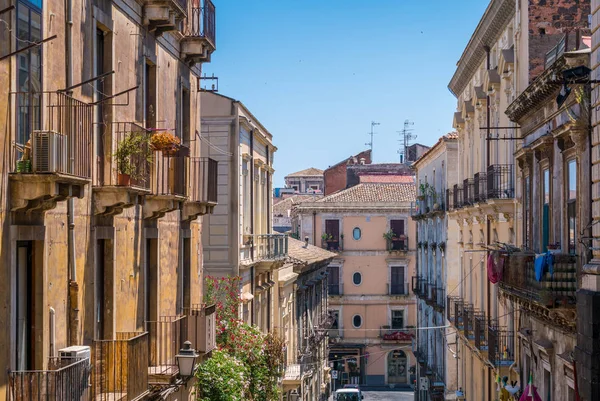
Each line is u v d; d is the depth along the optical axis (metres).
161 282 17.53
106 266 14.17
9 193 10.46
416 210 54.56
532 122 21.61
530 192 21.86
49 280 11.66
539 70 23.08
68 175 10.71
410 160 82.38
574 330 17.16
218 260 28.02
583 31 20.00
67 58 12.24
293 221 73.19
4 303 10.41
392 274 65.94
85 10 12.99
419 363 53.28
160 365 16.19
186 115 19.97
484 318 29.58
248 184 30.59
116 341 13.27
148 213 16.11
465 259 34.78
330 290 65.81
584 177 16.72
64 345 12.18
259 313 32.56
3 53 10.23
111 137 14.07
